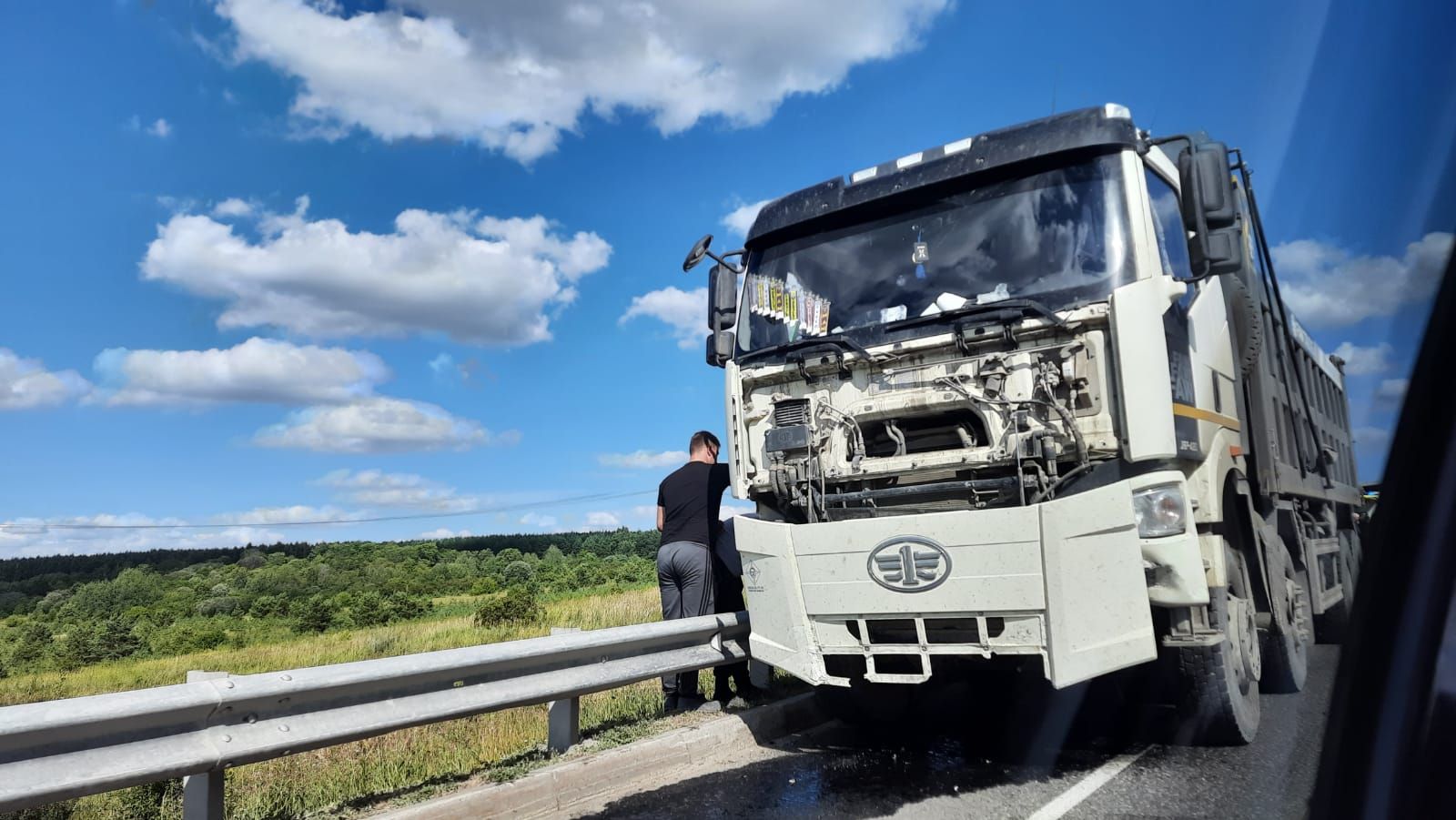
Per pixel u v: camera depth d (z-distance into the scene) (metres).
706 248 6.57
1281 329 7.56
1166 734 6.01
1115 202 5.31
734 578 7.78
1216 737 5.58
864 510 5.62
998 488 5.18
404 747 6.55
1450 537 1.78
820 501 5.74
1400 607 1.84
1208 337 5.98
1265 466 6.55
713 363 6.62
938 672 5.89
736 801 5.18
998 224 5.63
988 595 5.05
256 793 5.46
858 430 5.71
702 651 6.78
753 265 6.59
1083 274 5.25
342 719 4.47
